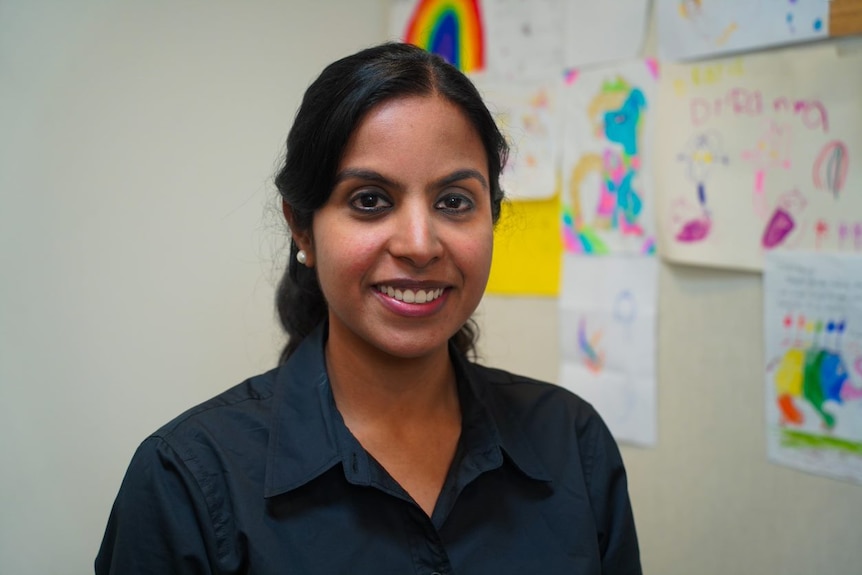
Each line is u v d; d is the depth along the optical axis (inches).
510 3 56.2
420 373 28.4
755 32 43.6
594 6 51.3
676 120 47.6
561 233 54.5
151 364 54.1
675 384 49.2
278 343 58.5
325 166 24.9
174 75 53.6
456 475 27.7
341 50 61.8
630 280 50.8
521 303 57.2
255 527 25.1
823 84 41.5
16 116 47.6
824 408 42.6
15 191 47.8
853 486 41.8
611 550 31.1
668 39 47.6
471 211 26.4
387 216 25.1
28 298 48.7
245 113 56.9
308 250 28.8
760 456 45.6
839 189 41.3
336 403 28.7
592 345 53.1
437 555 26.3
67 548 51.4
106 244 51.6
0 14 46.6
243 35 56.5
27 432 49.1
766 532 45.6
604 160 51.6
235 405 28.5
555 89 54.1
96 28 50.3
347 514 26.0
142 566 25.2
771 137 43.7
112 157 51.4
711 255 46.4
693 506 48.8
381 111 24.5
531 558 27.7
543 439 31.2
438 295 26.0
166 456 25.9
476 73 58.5
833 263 41.6
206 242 55.7
